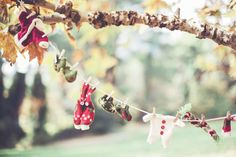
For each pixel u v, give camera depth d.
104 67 9.75
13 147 19.09
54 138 21.41
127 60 34.97
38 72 20.44
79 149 19.27
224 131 4.32
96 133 23.83
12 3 4.21
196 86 22.86
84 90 4.21
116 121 25.08
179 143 16.38
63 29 4.96
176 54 30.78
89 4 6.05
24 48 4.23
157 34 34.81
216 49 6.52
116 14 4.23
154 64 34.22
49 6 4.10
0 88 19.31
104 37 9.40
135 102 33.12
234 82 22.34
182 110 4.29
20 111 19.91
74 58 9.61
